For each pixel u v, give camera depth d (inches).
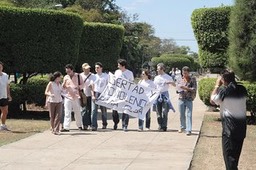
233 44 641.0
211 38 745.6
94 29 988.6
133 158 407.2
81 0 2829.7
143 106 587.5
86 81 581.9
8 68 738.8
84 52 986.1
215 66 756.6
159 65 587.5
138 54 3284.9
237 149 319.6
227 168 319.0
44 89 735.7
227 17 735.1
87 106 583.2
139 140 506.9
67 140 501.4
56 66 740.0
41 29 733.9
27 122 672.4
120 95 586.6
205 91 703.1
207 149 464.1
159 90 584.1
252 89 657.0
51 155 417.7
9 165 375.2
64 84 570.9
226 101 319.6
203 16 748.0
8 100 578.9
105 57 999.0
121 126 637.9
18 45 733.9
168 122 696.4
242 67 638.5
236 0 638.5
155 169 363.9
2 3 874.1
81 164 381.1
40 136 527.8
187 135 546.9
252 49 624.7
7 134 543.2
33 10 732.7
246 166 390.0
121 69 592.1
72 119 713.0
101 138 518.3
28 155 416.8
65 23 738.2
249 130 621.0
